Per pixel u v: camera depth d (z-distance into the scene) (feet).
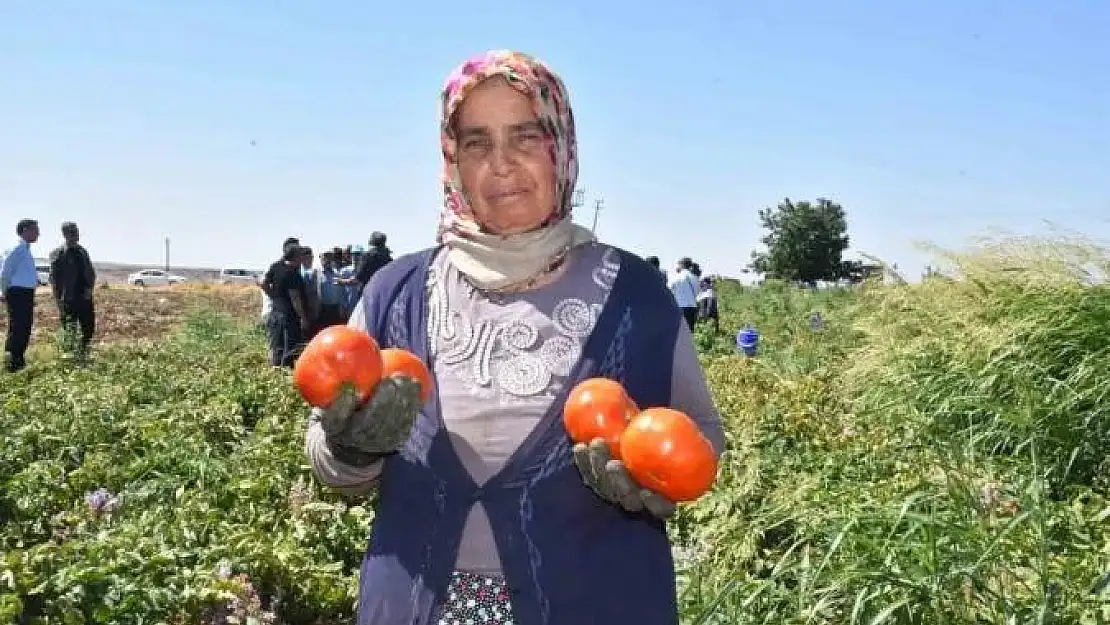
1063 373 24.25
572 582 8.23
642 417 7.96
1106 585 13.29
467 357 8.61
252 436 30.50
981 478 19.11
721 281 155.63
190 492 22.66
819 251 255.91
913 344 30.17
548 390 8.45
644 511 8.66
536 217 8.87
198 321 85.92
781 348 62.13
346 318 64.39
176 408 34.22
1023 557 14.79
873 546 14.40
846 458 22.45
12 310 53.62
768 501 20.40
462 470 8.42
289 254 54.60
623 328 8.61
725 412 33.27
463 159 8.96
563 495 8.36
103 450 28.66
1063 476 21.30
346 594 19.01
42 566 15.64
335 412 7.86
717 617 14.19
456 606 8.30
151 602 15.67
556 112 8.89
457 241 8.94
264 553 18.52
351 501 24.40
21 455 27.35
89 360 55.31
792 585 16.90
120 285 254.27
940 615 13.14
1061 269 26.81
